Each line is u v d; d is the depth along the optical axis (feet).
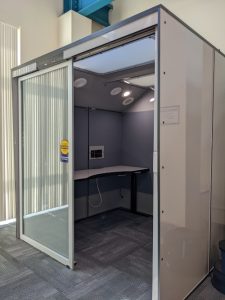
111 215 14.48
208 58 7.57
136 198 14.97
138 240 10.89
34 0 12.85
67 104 8.21
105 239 11.00
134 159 15.24
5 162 12.07
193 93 6.86
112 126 15.30
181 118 6.40
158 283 5.87
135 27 5.97
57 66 8.43
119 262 8.91
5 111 11.94
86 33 13.93
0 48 11.66
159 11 5.48
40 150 9.54
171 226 6.17
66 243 8.55
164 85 5.74
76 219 13.50
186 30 6.45
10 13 11.91
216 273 7.48
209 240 8.16
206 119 7.62
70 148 8.13
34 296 6.94
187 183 6.79
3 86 11.84
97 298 6.89
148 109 14.33
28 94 10.03
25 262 8.79
